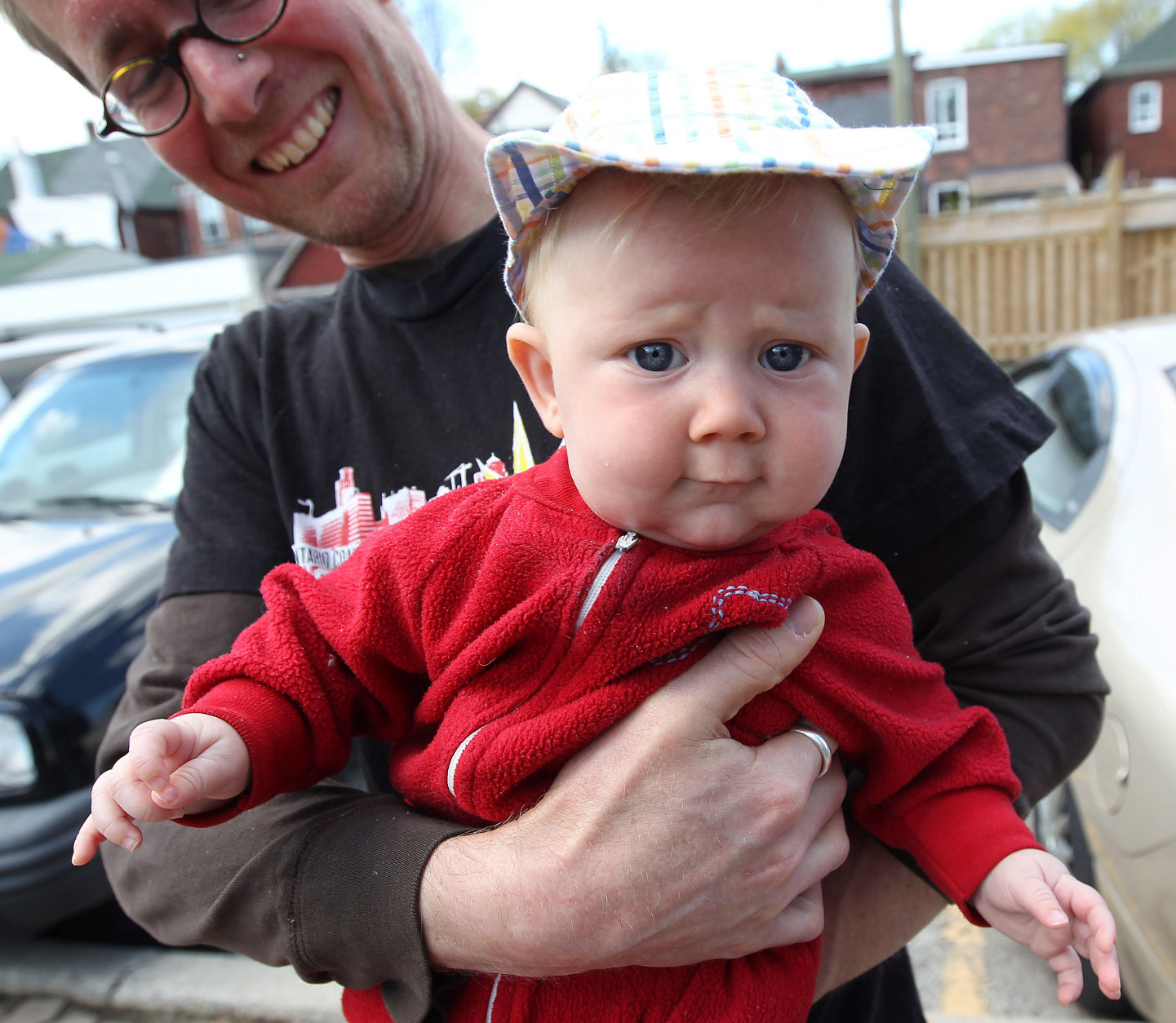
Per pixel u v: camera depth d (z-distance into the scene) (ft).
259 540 4.58
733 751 3.23
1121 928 7.10
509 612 3.33
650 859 3.07
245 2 4.16
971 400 4.03
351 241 4.61
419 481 4.36
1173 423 8.52
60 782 8.27
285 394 4.67
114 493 11.44
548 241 3.25
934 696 3.64
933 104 89.04
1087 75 130.21
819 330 2.96
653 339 2.93
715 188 2.88
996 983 8.73
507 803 3.42
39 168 110.32
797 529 3.59
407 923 3.24
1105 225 32.27
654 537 3.26
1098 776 7.37
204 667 3.55
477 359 4.34
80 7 4.22
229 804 3.28
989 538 3.93
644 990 3.34
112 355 13.47
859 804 3.81
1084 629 4.17
